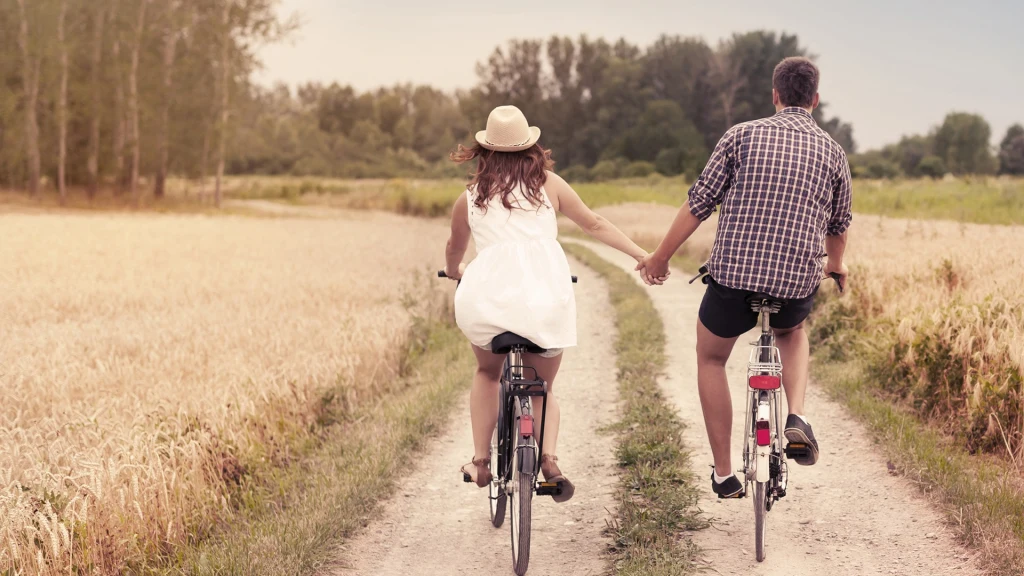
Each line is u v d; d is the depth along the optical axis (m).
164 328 9.64
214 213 54.38
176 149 59.22
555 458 3.85
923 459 4.79
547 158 3.72
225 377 6.77
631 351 8.55
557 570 3.91
